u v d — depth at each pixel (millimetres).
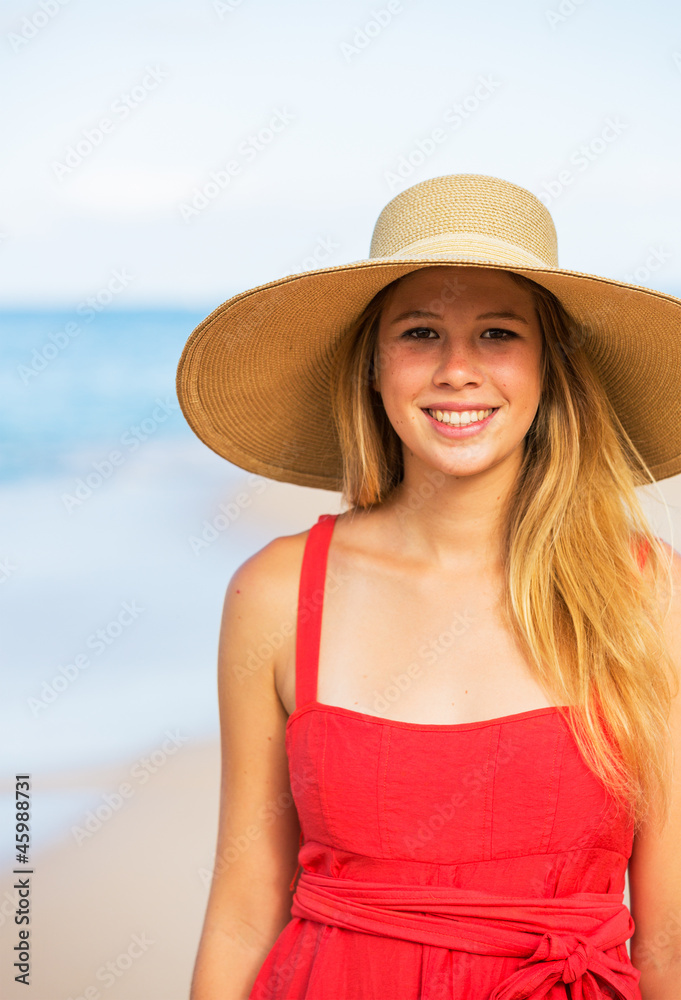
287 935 1724
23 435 16094
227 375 1978
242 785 1898
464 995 1539
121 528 9891
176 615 7262
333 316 1878
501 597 1764
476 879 1605
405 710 1687
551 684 1658
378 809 1636
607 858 1637
